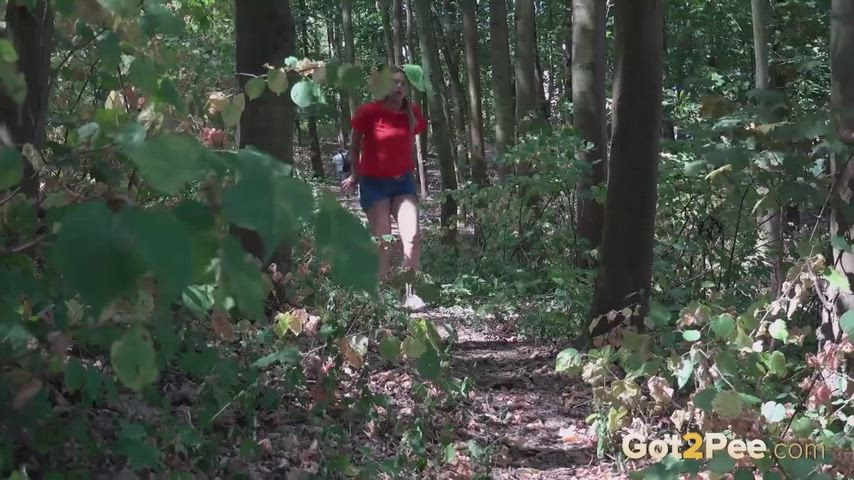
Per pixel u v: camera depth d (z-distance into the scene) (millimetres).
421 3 12969
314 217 1116
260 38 4742
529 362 5816
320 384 3811
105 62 1884
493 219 8297
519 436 4551
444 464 3857
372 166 6441
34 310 2057
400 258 6422
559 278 6305
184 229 1018
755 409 3102
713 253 6289
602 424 4102
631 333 3820
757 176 4238
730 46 14336
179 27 2029
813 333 4328
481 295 7137
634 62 5461
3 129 2492
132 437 2469
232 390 3553
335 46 26312
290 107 4848
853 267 3912
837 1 4020
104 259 974
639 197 5547
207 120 2951
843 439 3104
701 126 4234
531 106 12211
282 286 4430
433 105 12820
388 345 2639
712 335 3875
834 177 3871
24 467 2299
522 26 12148
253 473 3338
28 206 2014
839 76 4020
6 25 2574
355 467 3611
